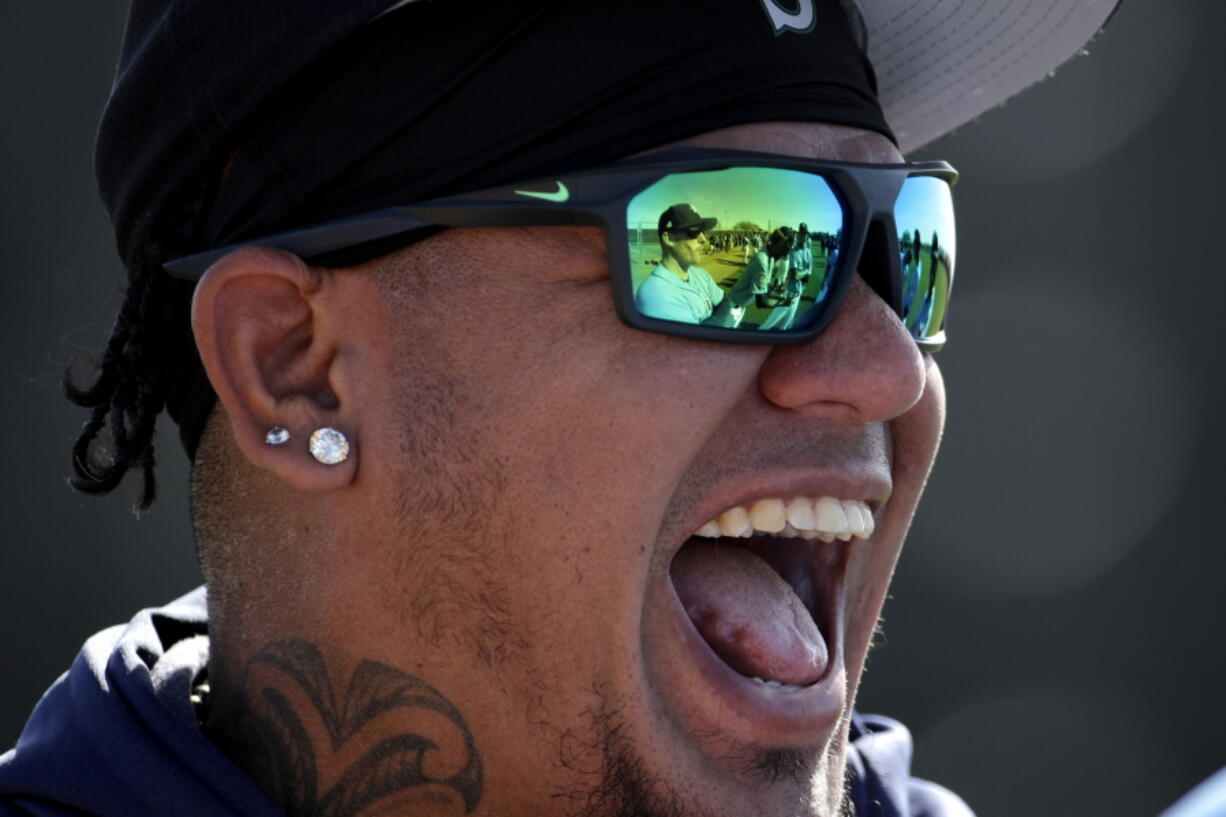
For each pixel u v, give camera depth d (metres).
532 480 7.24
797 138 7.52
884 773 9.90
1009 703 26.52
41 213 22.53
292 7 7.26
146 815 7.55
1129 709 26.45
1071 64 27.39
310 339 7.59
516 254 7.28
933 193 8.18
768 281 7.35
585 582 7.25
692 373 7.29
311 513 7.61
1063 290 27.50
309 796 7.68
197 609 9.34
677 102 7.27
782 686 7.91
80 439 8.73
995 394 27.33
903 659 26.77
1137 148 27.20
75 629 22.56
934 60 9.05
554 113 7.20
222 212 7.80
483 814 7.51
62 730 8.00
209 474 8.09
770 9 7.52
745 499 7.57
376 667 7.54
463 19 7.20
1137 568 26.86
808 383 7.46
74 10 22.61
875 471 7.89
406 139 7.29
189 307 8.14
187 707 8.02
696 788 7.49
